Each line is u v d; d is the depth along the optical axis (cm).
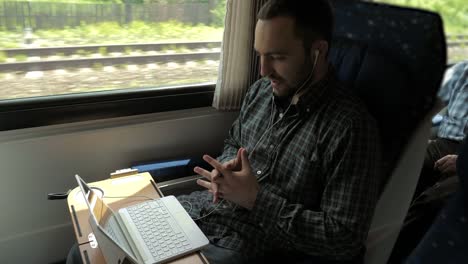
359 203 99
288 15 104
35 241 158
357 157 101
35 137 143
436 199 140
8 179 144
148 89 163
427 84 104
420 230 141
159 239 100
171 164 151
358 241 100
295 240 104
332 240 99
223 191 104
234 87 168
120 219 104
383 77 112
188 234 103
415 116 107
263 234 114
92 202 98
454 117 168
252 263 111
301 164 112
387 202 117
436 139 171
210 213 124
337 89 113
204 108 177
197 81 176
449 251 63
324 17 107
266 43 107
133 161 165
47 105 145
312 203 113
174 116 170
